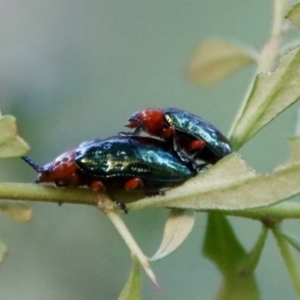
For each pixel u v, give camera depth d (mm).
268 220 90
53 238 130
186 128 91
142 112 92
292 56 90
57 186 90
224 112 148
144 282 131
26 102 133
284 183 86
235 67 101
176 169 89
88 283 128
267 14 153
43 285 127
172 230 88
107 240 130
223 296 92
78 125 137
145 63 151
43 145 131
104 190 89
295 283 89
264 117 91
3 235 129
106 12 152
